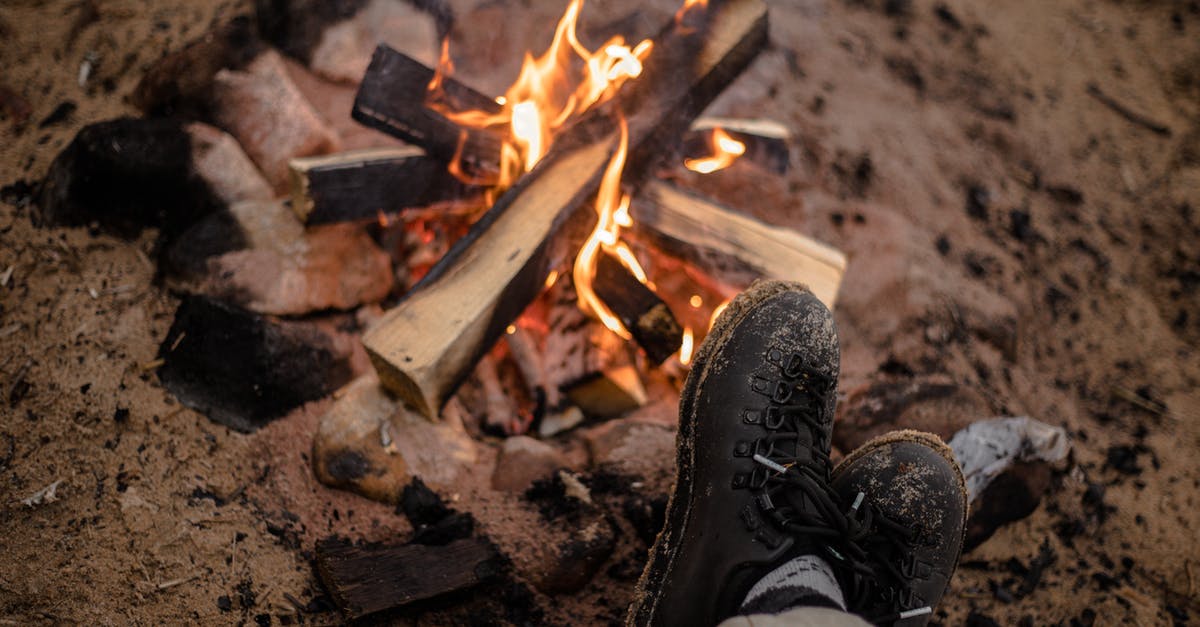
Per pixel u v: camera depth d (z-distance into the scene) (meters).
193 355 1.69
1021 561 1.82
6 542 1.47
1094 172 2.70
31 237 1.83
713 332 1.63
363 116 1.72
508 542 1.61
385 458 1.63
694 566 1.42
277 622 1.47
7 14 2.23
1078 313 2.34
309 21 2.11
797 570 1.38
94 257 1.82
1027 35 3.09
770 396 1.55
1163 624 1.77
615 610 1.60
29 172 1.93
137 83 2.12
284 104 1.97
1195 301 2.45
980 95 2.77
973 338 2.17
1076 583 1.81
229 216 1.80
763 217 2.17
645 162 1.85
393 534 1.60
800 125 2.40
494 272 1.66
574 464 1.76
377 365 1.63
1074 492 1.93
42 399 1.63
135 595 1.45
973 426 1.86
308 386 1.71
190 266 1.76
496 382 1.87
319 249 1.81
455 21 2.15
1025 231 2.44
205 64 1.99
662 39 1.86
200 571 1.50
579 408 1.90
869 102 2.58
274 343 1.69
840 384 1.97
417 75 1.73
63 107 2.06
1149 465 2.05
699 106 1.89
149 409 1.65
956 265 2.28
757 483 1.46
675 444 1.62
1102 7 3.33
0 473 1.54
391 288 1.91
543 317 1.91
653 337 1.79
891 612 1.43
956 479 1.56
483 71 2.16
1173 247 2.56
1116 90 3.02
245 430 1.66
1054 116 2.82
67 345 1.70
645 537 1.67
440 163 1.82
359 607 1.46
